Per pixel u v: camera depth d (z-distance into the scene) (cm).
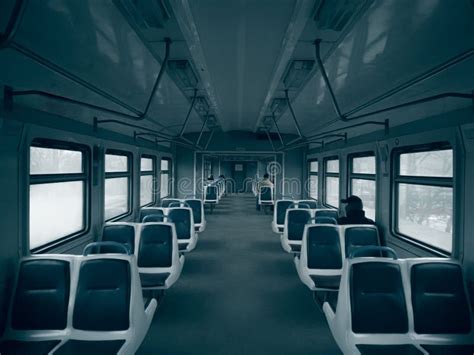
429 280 276
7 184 293
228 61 411
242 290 491
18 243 307
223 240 844
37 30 264
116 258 276
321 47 338
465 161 326
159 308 425
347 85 460
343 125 712
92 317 269
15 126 299
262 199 1350
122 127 634
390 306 268
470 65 294
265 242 821
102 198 524
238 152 1224
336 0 247
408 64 336
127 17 266
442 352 254
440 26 257
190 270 590
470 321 271
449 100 354
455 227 336
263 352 325
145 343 339
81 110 450
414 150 434
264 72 459
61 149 406
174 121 882
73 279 279
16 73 296
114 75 414
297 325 381
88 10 250
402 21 262
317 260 441
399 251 465
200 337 353
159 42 339
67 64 339
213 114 844
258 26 310
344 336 266
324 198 911
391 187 490
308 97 570
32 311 272
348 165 700
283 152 1217
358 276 271
